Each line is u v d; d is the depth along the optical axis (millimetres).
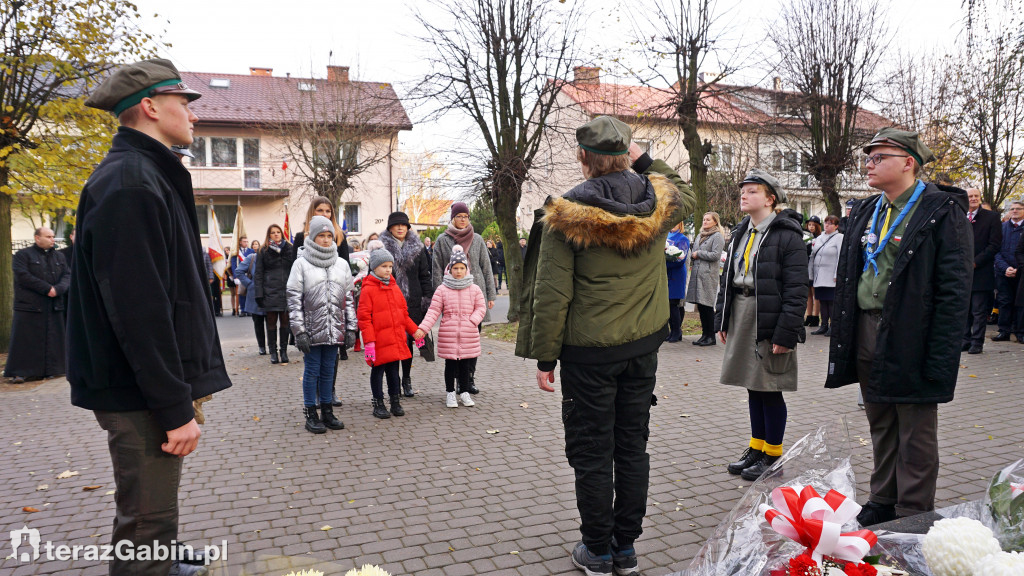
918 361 3012
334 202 22078
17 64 9508
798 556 1533
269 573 1686
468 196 15297
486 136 14133
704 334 9852
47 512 3861
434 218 34000
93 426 5914
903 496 3107
